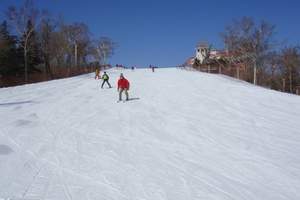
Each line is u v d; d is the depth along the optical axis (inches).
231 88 1375.5
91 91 1307.8
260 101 1118.4
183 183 472.7
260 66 3132.4
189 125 799.7
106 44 3885.3
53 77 2269.9
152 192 442.9
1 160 538.0
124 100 1111.0
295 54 3267.7
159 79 1675.7
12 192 427.2
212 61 3284.9
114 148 619.8
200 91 1288.1
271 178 499.5
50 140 653.9
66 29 3432.6
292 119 885.2
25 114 875.4
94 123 804.0
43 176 481.4
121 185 461.1
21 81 1959.9
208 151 615.8
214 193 445.1
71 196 422.6
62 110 939.3
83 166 524.7
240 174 511.2
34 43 2711.6
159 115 898.7
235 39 3041.3
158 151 610.2
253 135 727.7
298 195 448.5
